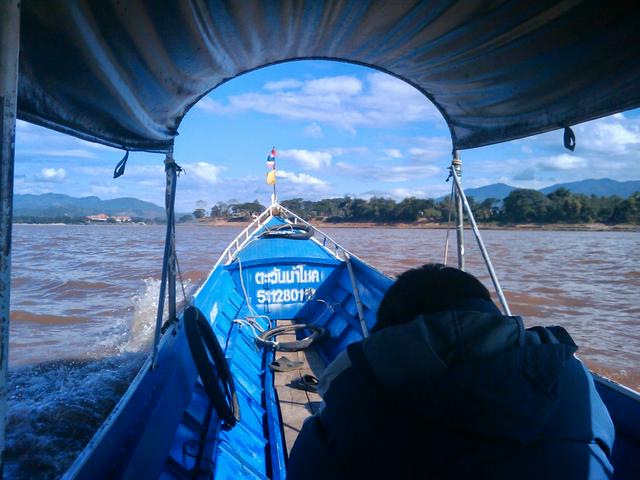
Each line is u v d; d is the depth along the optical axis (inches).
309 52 110.3
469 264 784.3
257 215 403.2
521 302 486.0
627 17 67.6
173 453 95.3
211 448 105.4
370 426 44.9
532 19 75.9
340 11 87.4
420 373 43.3
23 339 355.9
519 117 109.4
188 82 104.3
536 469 41.5
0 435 48.5
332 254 265.7
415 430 43.4
